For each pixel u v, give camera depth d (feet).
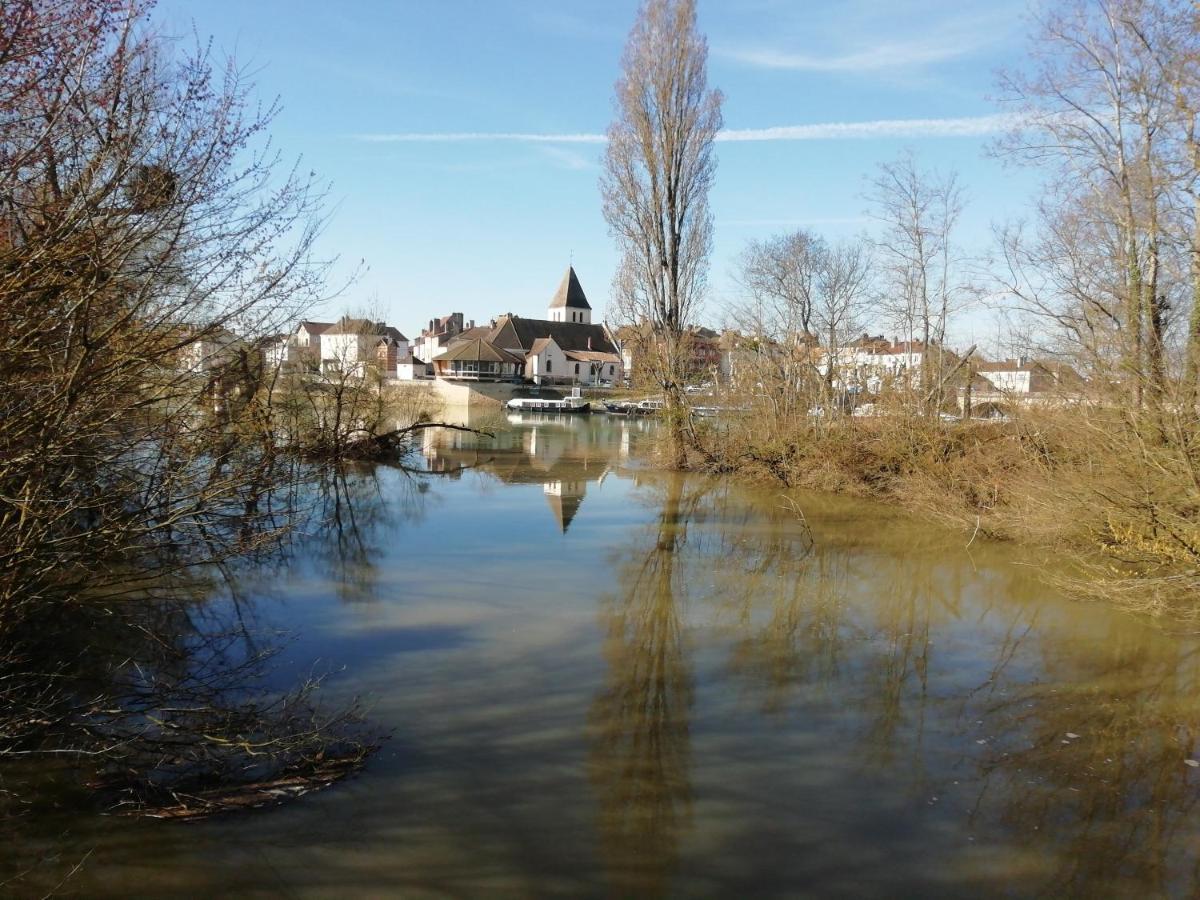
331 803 19.56
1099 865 18.34
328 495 64.69
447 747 22.67
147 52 19.86
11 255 16.49
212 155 19.90
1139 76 46.44
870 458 69.00
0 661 20.80
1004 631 34.37
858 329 93.97
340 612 34.65
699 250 85.30
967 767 22.61
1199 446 34.37
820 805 20.48
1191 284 43.04
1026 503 47.50
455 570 42.45
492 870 17.35
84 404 19.27
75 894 16.08
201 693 24.80
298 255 23.79
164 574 31.04
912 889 17.33
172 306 20.65
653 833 18.93
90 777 19.71
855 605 37.86
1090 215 48.49
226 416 26.61
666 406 87.35
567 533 52.80
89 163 17.19
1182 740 24.43
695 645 31.96
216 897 16.16
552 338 299.38
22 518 19.19
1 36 16.11
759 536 52.85
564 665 29.32
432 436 128.88
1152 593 37.35
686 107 81.87
